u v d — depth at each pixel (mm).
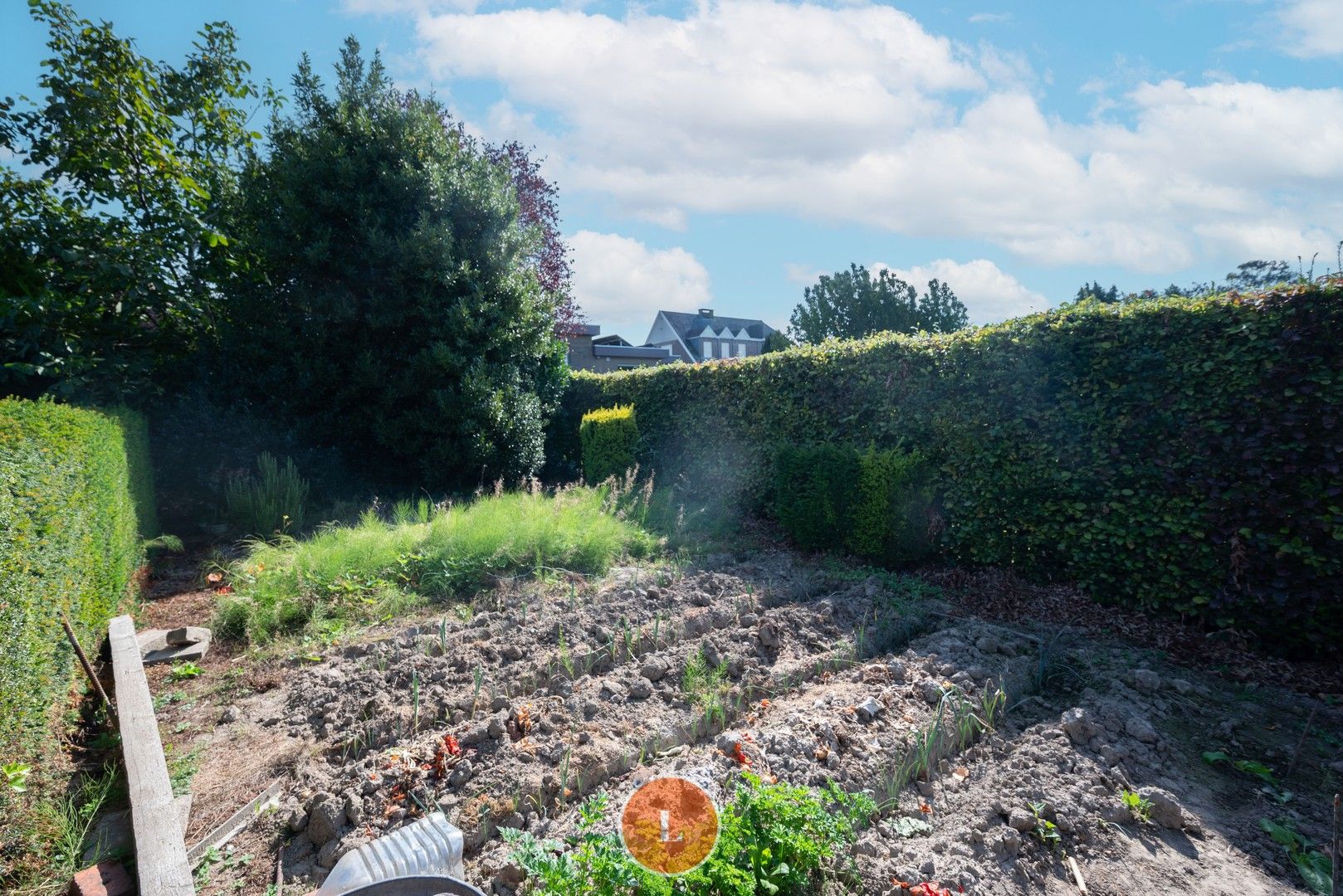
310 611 6125
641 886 2518
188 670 5184
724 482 10766
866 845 3014
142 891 2701
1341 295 4906
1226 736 4184
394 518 9344
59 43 10508
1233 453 5422
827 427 9008
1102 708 4262
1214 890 2928
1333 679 4922
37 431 4777
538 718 4133
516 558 7098
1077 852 3123
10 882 2977
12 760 3416
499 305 12180
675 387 12055
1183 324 5676
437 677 4773
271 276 11578
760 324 58344
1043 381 6543
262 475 10367
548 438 14594
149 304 10359
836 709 4102
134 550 7211
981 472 7086
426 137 12047
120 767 3896
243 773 3854
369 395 11547
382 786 3555
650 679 4719
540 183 21000
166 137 11383
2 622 3256
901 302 21188
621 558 7660
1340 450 4895
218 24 11867
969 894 2771
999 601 6336
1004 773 3602
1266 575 5293
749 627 5559
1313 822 3396
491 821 3271
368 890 2574
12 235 9414
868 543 7516
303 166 11352
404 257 11180
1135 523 5980
